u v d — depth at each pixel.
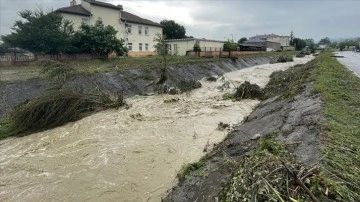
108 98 15.77
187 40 48.84
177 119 13.85
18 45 29.33
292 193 4.22
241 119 13.64
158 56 28.58
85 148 10.28
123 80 20.16
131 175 8.25
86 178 8.11
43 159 9.41
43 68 17.97
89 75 18.44
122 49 35.38
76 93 14.38
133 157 9.46
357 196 4.50
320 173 4.74
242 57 45.53
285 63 46.56
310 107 9.64
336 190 4.42
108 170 8.58
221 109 15.70
